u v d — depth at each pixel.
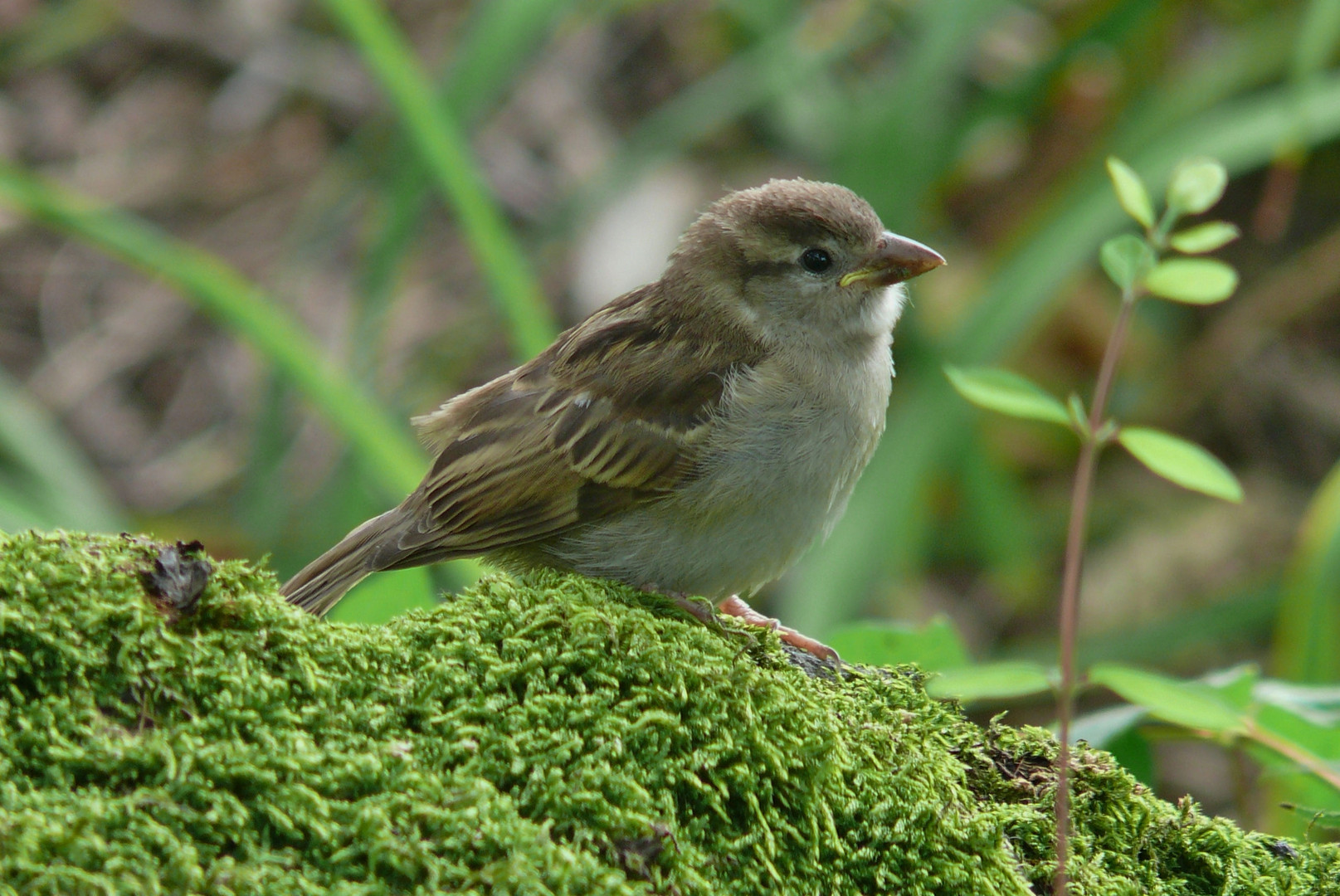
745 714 4.80
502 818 4.12
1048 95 13.58
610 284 14.03
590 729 4.59
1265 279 15.12
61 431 14.80
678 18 16.62
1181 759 13.41
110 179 15.91
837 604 11.01
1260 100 12.57
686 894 4.29
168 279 9.90
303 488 13.59
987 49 14.55
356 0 9.67
